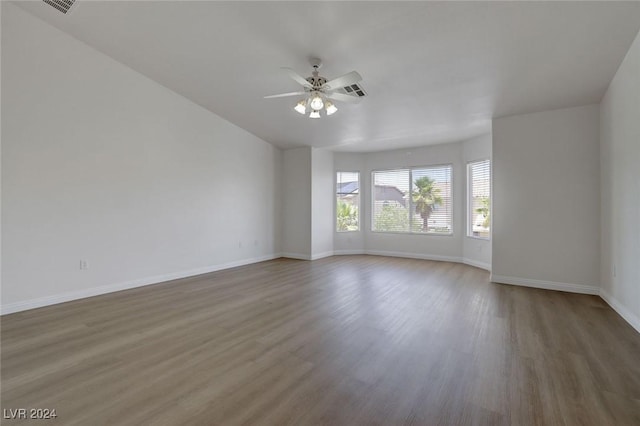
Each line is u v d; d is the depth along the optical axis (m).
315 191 7.17
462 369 2.21
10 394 1.89
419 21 2.87
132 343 2.62
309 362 2.31
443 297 4.03
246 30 3.30
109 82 4.14
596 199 4.15
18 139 3.37
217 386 1.99
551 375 2.14
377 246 7.84
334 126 5.71
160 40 3.68
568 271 4.34
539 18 2.70
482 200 6.13
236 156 6.15
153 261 4.71
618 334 2.85
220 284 4.70
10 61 3.30
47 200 3.59
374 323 3.10
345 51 3.39
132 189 4.43
